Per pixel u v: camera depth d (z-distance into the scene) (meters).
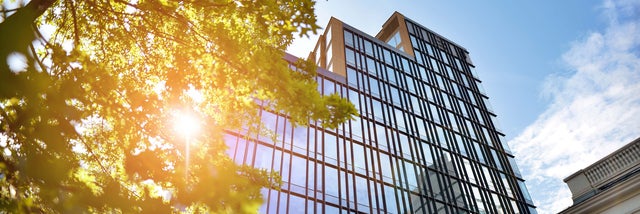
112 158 4.60
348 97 27.20
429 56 41.50
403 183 23.22
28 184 3.45
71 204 3.47
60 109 3.87
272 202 17.06
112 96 4.51
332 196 19.53
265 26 5.28
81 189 3.58
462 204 24.39
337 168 21.31
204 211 4.15
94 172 4.29
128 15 5.57
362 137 24.61
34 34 3.91
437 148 28.12
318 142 22.05
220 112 5.33
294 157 20.06
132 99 4.75
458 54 46.44
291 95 4.25
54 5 5.71
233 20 5.36
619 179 14.60
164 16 5.62
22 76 3.48
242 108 5.26
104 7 5.43
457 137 31.06
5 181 3.39
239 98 5.19
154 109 4.86
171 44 5.58
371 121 26.52
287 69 4.47
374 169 22.89
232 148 17.84
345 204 19.61
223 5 5.16
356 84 29.20
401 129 27.64
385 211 20.70
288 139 20.72
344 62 31.23
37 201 3.46
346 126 24.55
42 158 3.47
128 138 4.69
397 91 31.89
